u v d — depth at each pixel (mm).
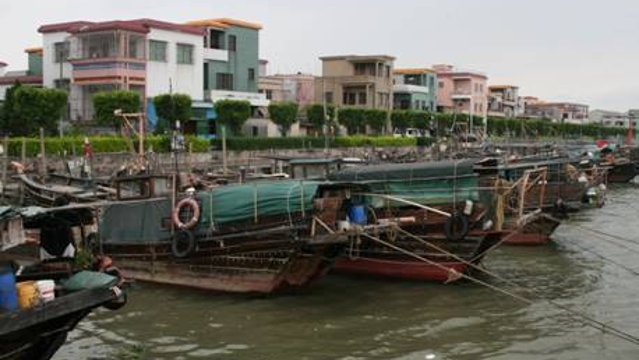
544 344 15016
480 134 73625
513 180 28125
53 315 11188
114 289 12109
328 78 78688
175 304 17766
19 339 11195
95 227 19422
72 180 28000
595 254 25062
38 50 65000
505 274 21828
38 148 37281
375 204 21078
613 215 35469
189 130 54531
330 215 18328
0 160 33562
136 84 50688
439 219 20250
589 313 17469
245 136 53625
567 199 31000
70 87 52438
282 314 16922
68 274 13125
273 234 17547
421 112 72875
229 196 18281
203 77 57062
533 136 85750
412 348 14656
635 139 108750
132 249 20031
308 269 18406
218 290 18641
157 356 14062
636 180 58625
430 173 20484
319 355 14148
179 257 18875
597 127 101812
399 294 18969
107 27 49344
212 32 58875
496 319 16797
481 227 19938
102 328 15836
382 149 59281
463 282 20125
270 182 18312
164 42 52625
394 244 20531
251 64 62219
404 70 90500
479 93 98312
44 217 14008
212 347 14594
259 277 17984
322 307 17578
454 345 14898
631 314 17406
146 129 44062
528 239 26391
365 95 77500
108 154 38906
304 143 55406
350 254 20781
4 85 59188
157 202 19484
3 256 14086
